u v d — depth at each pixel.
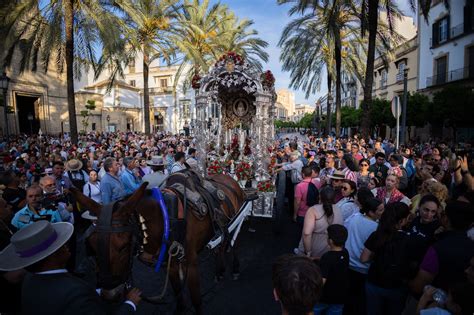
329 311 2.90
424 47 26.81
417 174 6.76
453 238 2.65
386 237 2.91
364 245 3.16
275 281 1.66
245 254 5.75
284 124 95.44
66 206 5.11
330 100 25.55
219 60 6.91
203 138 7.17
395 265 2.85
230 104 9.40
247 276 4.94
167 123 46.00
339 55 18.50
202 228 3.64
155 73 48.78
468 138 21.55
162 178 4.64
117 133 31.58
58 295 1.90
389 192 4.85
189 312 3.99
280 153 10.67
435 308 2.05
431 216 3.33
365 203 3.53
